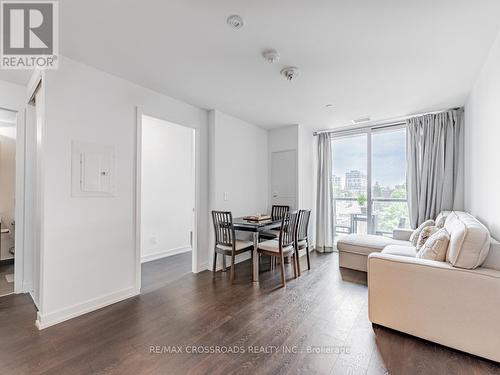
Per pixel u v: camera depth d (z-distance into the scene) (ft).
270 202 15.55
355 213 15.20
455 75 8.38
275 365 5.39
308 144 15.61
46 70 6.95
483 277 5.50
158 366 5.34
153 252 13.88
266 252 10.36
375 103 11.02
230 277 10.87
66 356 5.66
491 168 7.25
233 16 5.56
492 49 6.72
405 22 5.73
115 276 8.45
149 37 6.36
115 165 8.47
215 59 7.43
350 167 15.40
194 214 11.57
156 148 14.24
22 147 9.11
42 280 6.84
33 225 8.81
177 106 10.65
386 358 5.62
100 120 8.09
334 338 6.38
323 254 14.89
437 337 5.97
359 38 6.37
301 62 7.56
